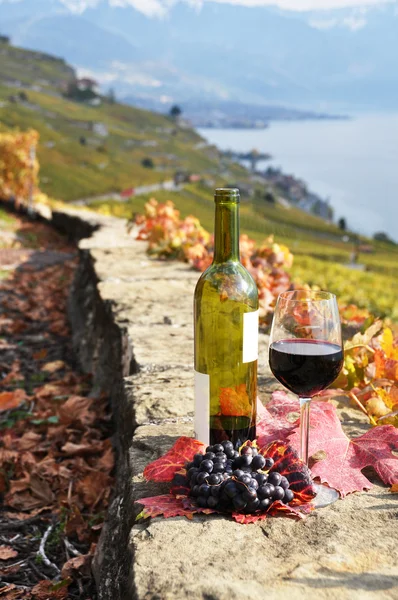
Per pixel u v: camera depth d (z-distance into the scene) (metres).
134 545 1.38
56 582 2.33
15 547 2.61
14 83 188.62
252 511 1.48
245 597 1.17
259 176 185.75
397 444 1.70
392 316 9.91
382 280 16.73
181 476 1.57
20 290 8.41
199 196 109.25
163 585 1.23
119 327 3.55
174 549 1.35
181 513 1.47
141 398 2.38
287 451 1.57
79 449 3.31
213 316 1.80
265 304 4.30
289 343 1.57
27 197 19.36
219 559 1.31
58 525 2.78
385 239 106.44
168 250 5.68
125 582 1.46
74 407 3.79
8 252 11.64
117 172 118.19
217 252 1.85
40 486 3.01
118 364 3.56
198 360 1.83
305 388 1.58
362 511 1.53
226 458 1.57
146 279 4.78
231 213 1.82
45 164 107.00
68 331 6.43
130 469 1.85
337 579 1.23
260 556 1.32
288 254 5.18
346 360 2.38
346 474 1.64
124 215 26.03
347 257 57.72
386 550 1.35
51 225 16.08
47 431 3.82
